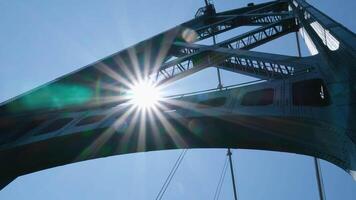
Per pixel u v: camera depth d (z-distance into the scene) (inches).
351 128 385.1
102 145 670.5
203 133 581.9
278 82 536.4
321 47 576.7
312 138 472.4
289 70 582.9
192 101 598.5
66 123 737.6
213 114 539.8
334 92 442.9
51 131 744.3
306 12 787.4
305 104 490.3
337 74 457.4
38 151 709.9
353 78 436.1
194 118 558.3
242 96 552.7
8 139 776.9
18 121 834.8
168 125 590.2
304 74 525.0
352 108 404.8
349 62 451.8
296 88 508.1
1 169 748.6
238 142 570.6
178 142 625.9
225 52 781.9
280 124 485.1
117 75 976.3
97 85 948.0
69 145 682.8
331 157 464.8
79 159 719.1
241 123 525.3
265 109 492.4
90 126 651.5
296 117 452.8
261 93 545.0
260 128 516.7
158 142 637.9
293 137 497.7
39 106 892.0
